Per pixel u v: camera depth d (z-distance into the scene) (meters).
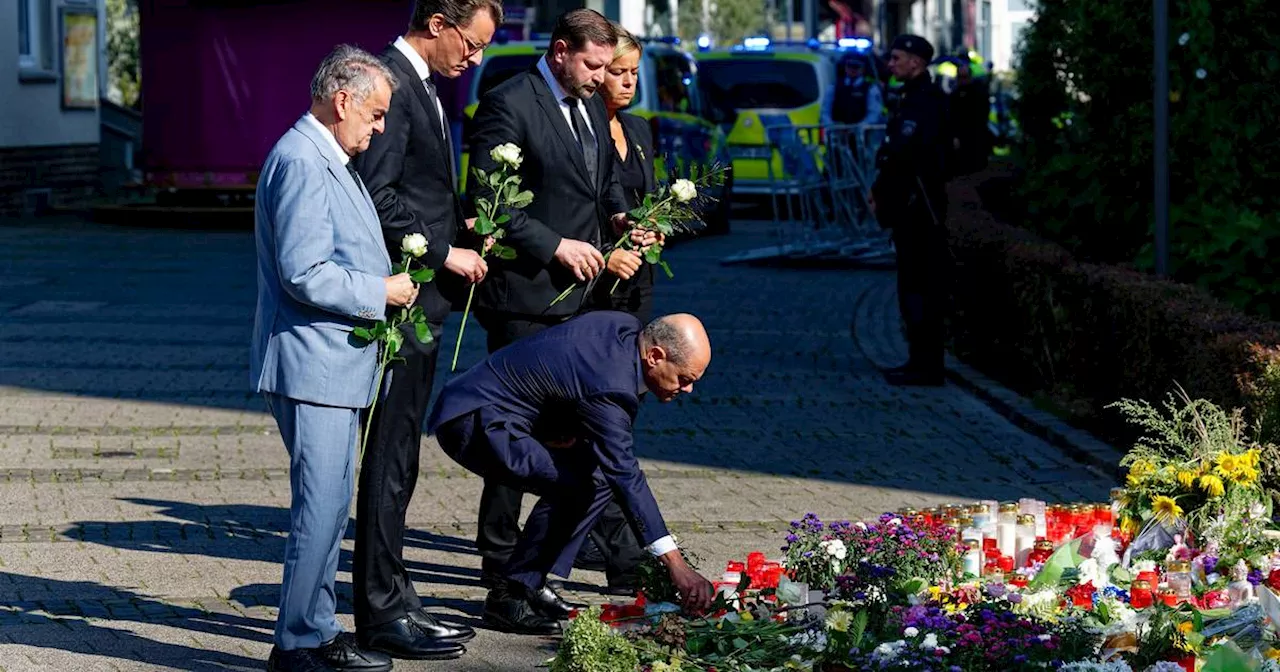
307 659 6.25
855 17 47.72
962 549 7.13
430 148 6.57
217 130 24.98
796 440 11.04
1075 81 14.13
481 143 7.39
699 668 6.11
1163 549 7.48
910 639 5.91
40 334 14.72
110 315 15.92
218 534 8.51
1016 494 9.66
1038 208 14.77
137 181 29.88
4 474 9.70
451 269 6.61
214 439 10.79
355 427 6.25
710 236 25.06
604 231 7.64
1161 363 10.01
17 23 27.45
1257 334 9.01
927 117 12.85
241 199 26.03
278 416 6.21
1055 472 10.24
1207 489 7.66
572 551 6.95
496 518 7.58
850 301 17.94
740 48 29.98
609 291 7.60
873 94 27.56
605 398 6.52
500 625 7.07
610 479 6.50
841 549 6.77
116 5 38.66
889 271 20.84
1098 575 6.91
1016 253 12.82
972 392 12.85
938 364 13.11
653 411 11.89
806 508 9.22
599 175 7.62
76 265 19.88
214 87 24.86
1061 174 14.43
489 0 6.55
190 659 6.58
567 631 5.99
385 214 6.39
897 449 10.82
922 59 12.91
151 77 25.09
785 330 15.82
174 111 25.06
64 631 6.89
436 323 6.66
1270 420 8.45
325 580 6.29
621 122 7.95
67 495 9.23
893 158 12.92
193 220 25.31
